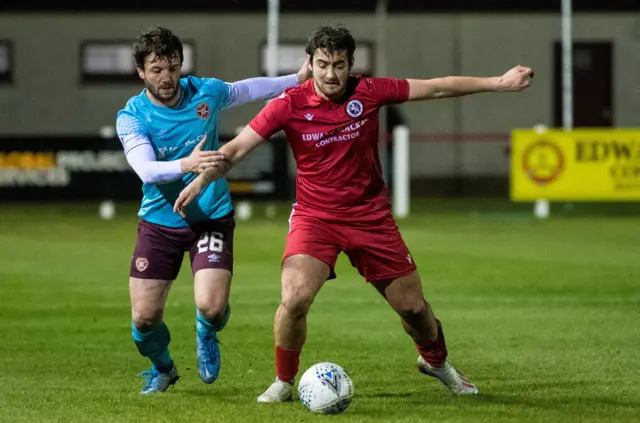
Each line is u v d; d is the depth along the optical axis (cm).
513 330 1906
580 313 2094
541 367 1571
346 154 1288
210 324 1343
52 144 4466
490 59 6109
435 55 6097
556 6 6122
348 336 1855
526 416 1237
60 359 1661
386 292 1319
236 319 2047
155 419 1224
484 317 2053
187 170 1257
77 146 4481
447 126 6088
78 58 6044
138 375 1520
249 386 1446
